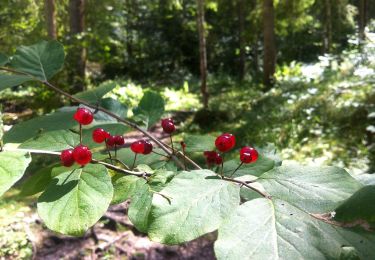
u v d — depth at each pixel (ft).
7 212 16.31
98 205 1.96
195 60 67.97
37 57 3.35
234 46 67.51
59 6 39.19
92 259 14.47
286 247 1.58
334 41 52.85
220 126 29.07
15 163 2.00
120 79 53.52
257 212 1.74
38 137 2.65
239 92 40.88
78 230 1.89
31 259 14.33
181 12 66.18
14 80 3.14
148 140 2.94
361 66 17.81
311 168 2.06
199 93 48.73
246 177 2.23
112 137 2.90
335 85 23.79
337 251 1.58
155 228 1.74
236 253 1.56
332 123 22.08
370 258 1.56
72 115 3.14
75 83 31.83
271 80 39.73
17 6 35.63
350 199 1.78
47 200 2.00
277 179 1.99
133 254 14.66
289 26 49.42
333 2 48.98
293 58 63.72
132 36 66.13
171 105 37.70
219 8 58.23
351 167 17.20
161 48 65.72
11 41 34.94
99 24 45.34
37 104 27.20
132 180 2.29
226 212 1.79
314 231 1.65
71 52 32.37
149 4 66.64
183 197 1.85
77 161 2.21
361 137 19.85
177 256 14.53
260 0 46.50
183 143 2.90
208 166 2.87
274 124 24.54
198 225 1.74
